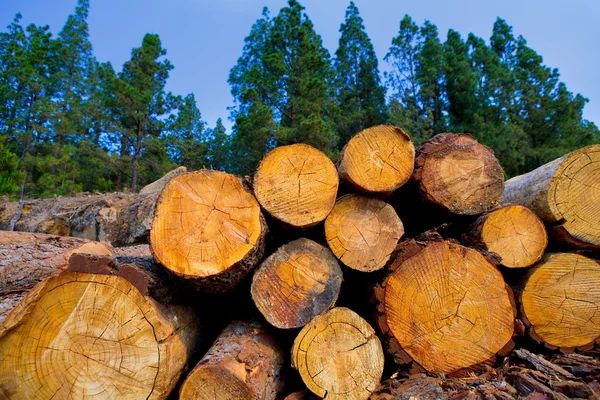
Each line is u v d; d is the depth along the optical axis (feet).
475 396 7.18
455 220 10.41
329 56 83.51
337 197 9.46
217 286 7.67
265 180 8.09
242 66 89.30
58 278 6.35
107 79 70.79
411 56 86.84
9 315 6.11
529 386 7.30
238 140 57.93
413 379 8.00
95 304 6.49
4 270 12.19
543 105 77.05
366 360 7.57
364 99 88.53
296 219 8.06
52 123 70.38
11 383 5.92
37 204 39.83
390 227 8.73
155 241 7.02
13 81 83.30
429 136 71.51
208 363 6.58
